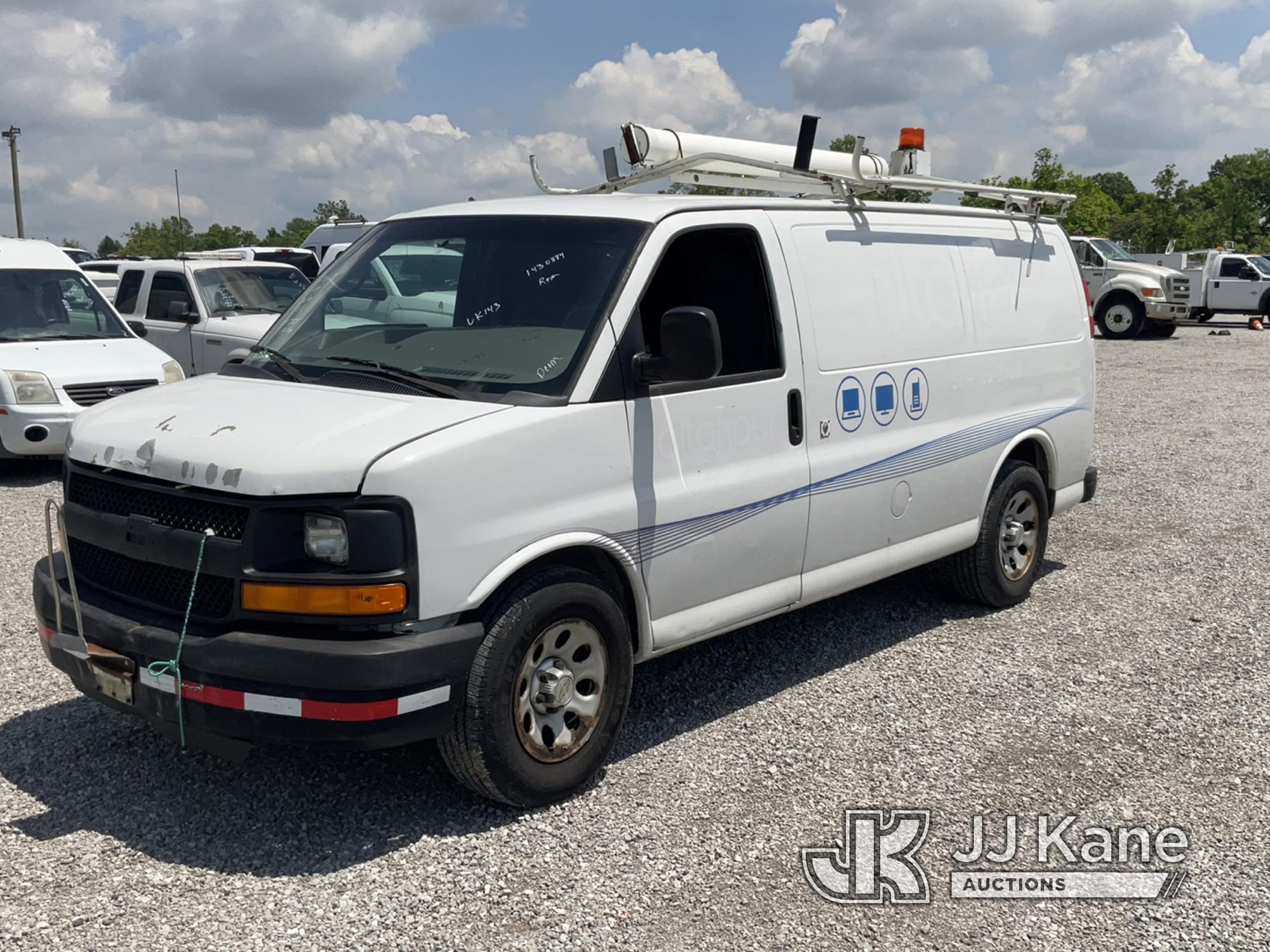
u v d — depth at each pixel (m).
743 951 3.34
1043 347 6.74
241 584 3.70
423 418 3.93
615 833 4.01
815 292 5.20
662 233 4.59
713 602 4.84
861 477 5.41
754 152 5.95
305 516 3.67
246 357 4.97
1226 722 5.04
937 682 5.51
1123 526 8.82
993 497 6.45
